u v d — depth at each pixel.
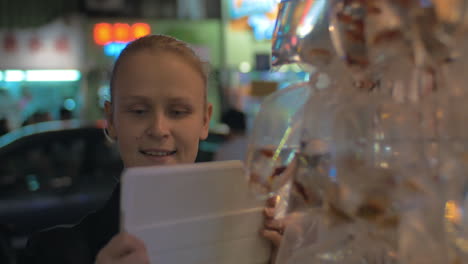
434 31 0.61
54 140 4.15
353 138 0.69
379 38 0.63
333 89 0.73
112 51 8.44
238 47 8.97
